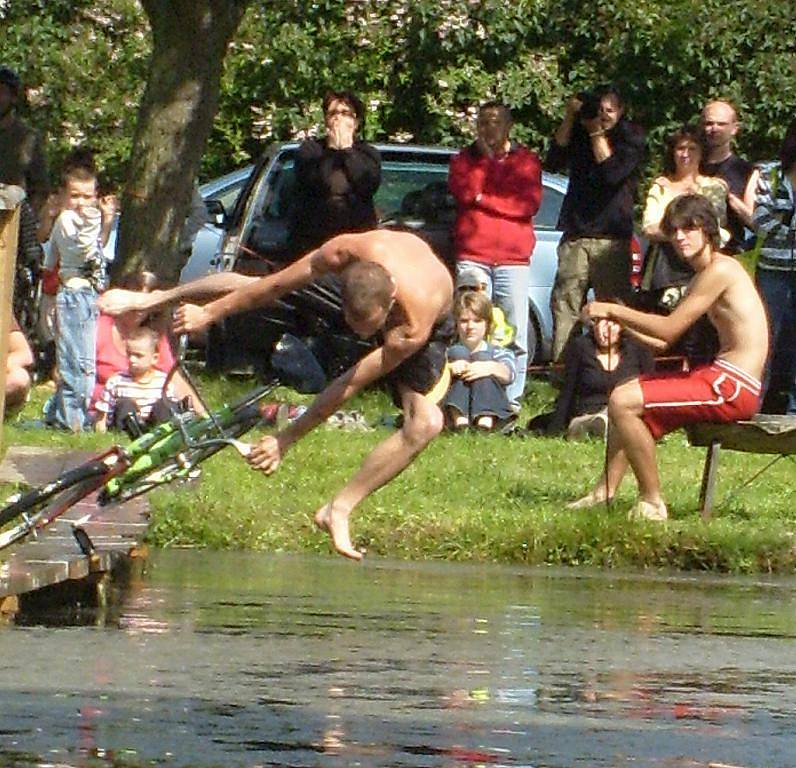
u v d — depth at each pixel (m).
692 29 38.88
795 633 13.79
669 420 18.20
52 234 24.47
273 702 10.71
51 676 11.28
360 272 13.55
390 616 13.97
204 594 14.84
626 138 24.52
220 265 28.16
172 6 26.33
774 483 20.69
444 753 9.59
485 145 24.45
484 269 24.41
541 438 22.81
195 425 13.39
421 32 39.44
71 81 41.09
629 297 24.52
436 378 14.32
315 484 19.67
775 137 39.38
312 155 25.39
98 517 16.64
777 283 23.22
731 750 9.84
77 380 22.42
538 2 39.56
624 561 17.47
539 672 11.88
